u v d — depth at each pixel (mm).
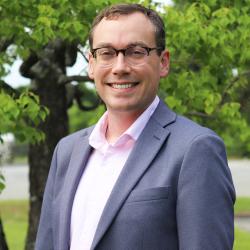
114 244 3055
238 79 7691
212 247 2977
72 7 6453
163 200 3035
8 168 46094
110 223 3062
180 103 6789
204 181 3029
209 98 6812
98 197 3232
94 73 3330
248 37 6949
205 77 7062
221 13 6863
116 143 3275
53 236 3453
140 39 3223
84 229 3227
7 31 6703
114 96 3264
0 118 6129
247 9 7113
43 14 6398
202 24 6863
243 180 32750
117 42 3219
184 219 3014
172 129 3230
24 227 17125
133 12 3262
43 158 8352
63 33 6430
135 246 3014
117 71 3213
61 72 8109
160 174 3100
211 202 3016
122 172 3158
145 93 3262
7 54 7699
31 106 6266
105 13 3293
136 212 3037
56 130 8273
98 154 3381
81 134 3592
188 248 2986
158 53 3305
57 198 3461
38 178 8422
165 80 6891
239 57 7121
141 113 3311
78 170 3383
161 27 3309
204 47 6848
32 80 8328
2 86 7207
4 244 7453
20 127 6531
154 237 3014
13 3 6477
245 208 20922
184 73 6852
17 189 29328
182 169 3062
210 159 3066
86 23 6457
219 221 3010
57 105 8234
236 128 7883
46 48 8023
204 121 7805
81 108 9211
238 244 13633
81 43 6977
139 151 3209
